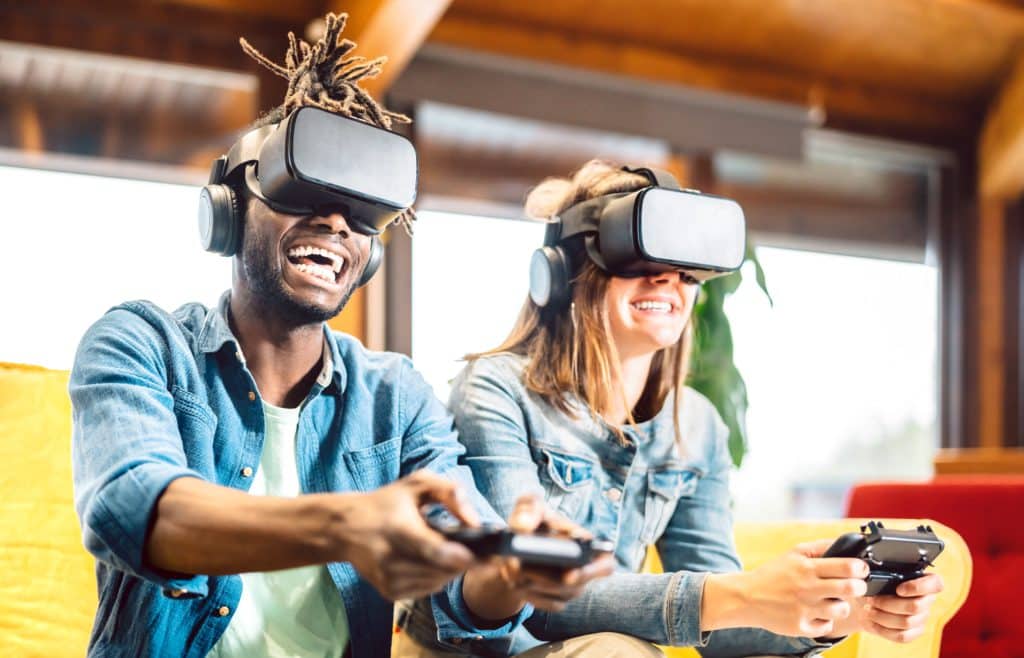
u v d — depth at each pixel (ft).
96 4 11.99
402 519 2.79
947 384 18.30
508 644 4.52
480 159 14.40
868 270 17.80
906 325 18.01
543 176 14.82
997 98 18.04
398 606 4.92
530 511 3.11
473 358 5.34
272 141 3.99
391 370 4.66
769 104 16.11
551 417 5.13
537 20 14.56
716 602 4.36
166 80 12.48
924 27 16.70
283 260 4.06
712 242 5.04
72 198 12.11
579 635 4.62
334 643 4.18
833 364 16.99
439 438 4.62
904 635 4.41
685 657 5.42
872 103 17.49
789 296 16.79
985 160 18.25
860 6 16.01
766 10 15.69
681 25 15.43
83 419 3.70
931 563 4.38
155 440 3.58
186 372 4.09
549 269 5.22
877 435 17.29
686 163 15.76
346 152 3.99
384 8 11.19
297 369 4.31
